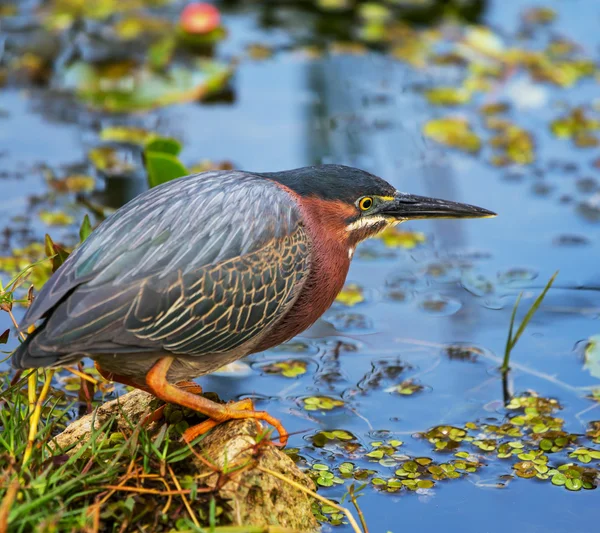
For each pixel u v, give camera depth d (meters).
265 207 8.88
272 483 8.27
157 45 18.27
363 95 17.84
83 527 7.32
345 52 19.05
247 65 18.64
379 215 10.02
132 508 7.53
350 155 15.81
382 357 11.59
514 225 14.36
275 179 9.48
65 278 8.16
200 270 8.36
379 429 10.27
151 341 8.20
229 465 8.15
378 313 12.49
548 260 13.57
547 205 14.77
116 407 9.37
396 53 18.92
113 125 16.64
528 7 21.09
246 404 8.91
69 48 18.45
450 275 13.31
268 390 10.91
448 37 19.78
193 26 18.70
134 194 14.71
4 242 13.29
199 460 8.27
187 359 8.74
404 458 9.77
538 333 12.06
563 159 15.99
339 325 12.24
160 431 8.12
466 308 12.59
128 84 17.36
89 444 8.00
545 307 12.57
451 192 14.95
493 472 9.59
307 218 9.32
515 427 10.33
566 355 11.61
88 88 17.36
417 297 12.84
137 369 8.61
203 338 8.52
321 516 8.87
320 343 11.88
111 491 7.74
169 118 16.95
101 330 7.95
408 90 18.08
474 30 19.52
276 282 8.84
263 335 9.21
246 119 16.94
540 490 9.35
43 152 15.70
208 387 10.93
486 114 17.39
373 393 10.91
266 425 10.19
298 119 16.97
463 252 13.85
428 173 15.43
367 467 9.62
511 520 8.93
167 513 7.79
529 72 18.61
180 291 8.26
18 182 14.79
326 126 16.75
